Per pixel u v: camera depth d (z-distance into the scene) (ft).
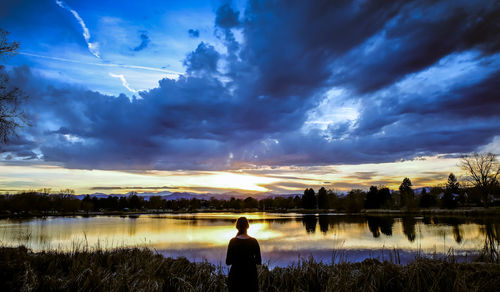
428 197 318.65
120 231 120.47
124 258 34.65
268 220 210.38
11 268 24.82
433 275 22.50
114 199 509.35
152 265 31.22
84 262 29.30
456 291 19.84
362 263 31.86
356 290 21.06
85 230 125.49
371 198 383.04
